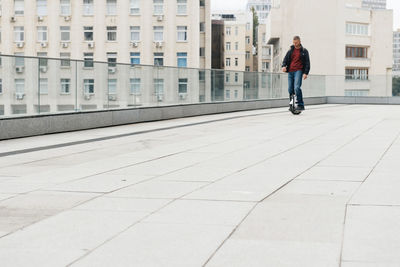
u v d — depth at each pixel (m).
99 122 14.05
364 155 7.74
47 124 12.27
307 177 6.12
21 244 3.73
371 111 18.62
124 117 15.09
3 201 5.10
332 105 24.80
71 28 65.62
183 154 8.41
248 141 9.94
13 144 10.25
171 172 6.69
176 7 66.12
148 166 7.23
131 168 7.08
